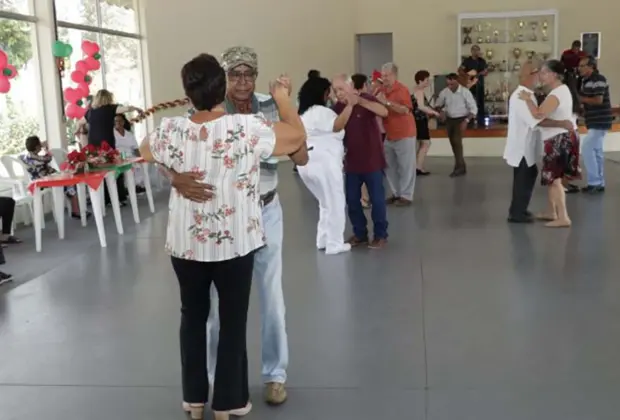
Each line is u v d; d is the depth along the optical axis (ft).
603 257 17.08
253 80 9.16
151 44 33.94
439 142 42.19
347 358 11.41
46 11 25.91
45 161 23.13
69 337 12.78
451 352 11.52
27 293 15.66
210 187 8.20
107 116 25.76
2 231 21.02
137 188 29.99
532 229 20.52
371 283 15.56
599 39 47.73
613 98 48.19
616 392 9.92
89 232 22.52
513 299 14.12
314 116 17.49
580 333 12.19
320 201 18.48
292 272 16.69
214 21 37.32
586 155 26.53
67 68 27.20
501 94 47.85
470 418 9.29
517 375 10.57
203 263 8.51
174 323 13.41
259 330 12.71
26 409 9.96
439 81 45.83
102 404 10.06
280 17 41.57
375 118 18.28
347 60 48.14
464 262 17.08
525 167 21.07
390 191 29.17
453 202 25.81
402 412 9.52
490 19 47.67
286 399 10.00
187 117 8.46
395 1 49.19
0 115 24.41
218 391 8.88
